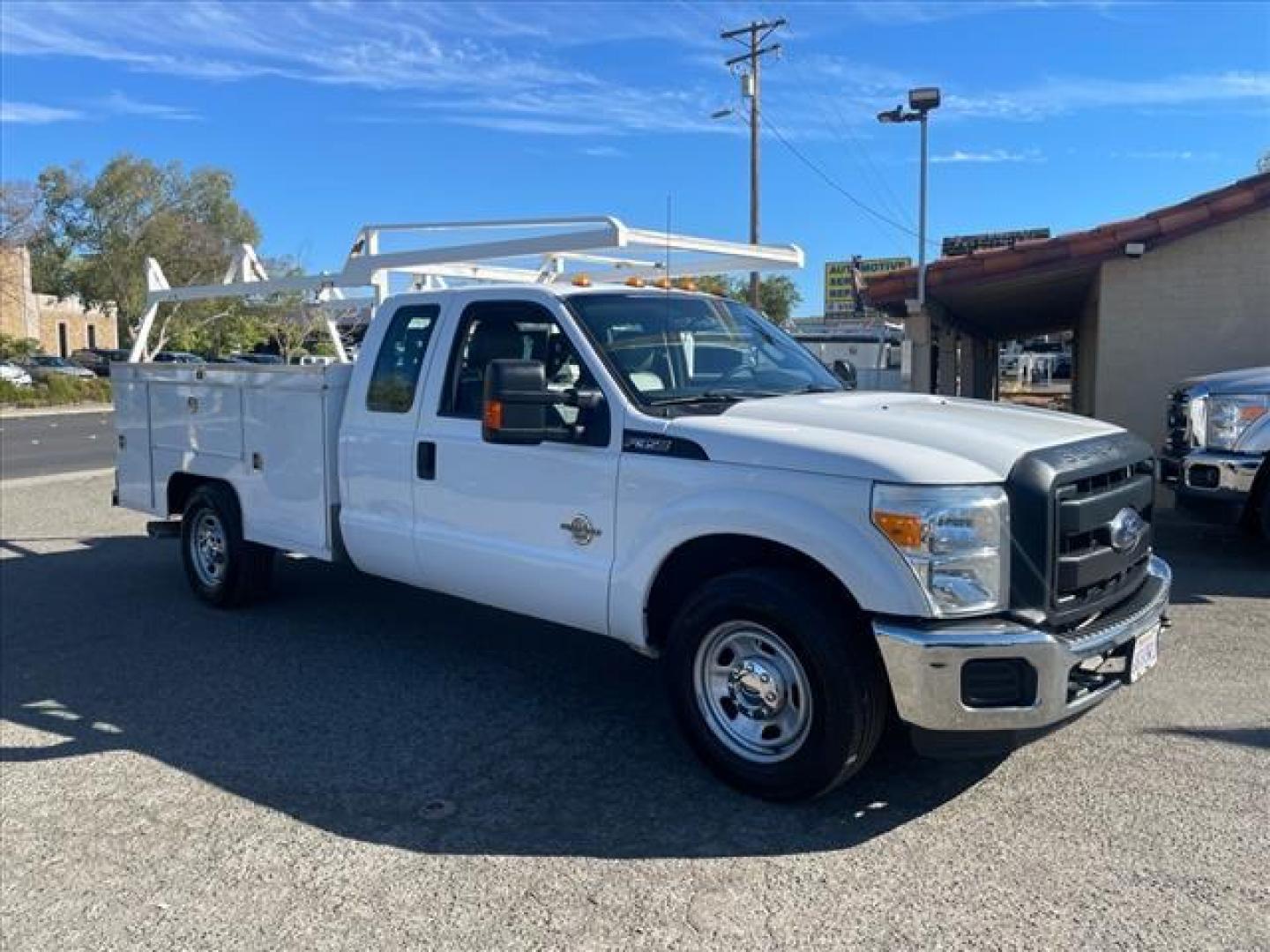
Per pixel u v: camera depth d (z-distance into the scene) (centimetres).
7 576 842
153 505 768
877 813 395
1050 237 1198
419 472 538
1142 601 420
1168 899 329
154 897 346
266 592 715
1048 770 427
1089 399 1456
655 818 396
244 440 666
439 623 673
